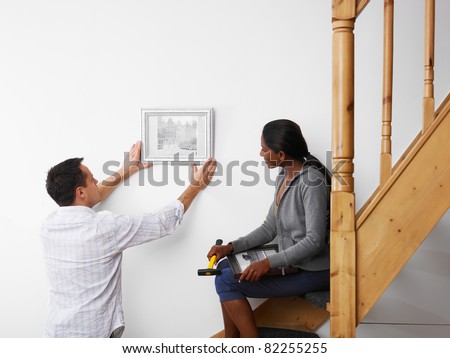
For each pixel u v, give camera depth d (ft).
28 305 7.72
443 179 5.55
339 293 5.62
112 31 7.43
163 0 7.36
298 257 6.00
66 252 6.25
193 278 7.62
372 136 7.31
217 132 7.42
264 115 7.36
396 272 5.62
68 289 6.27
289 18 7.26
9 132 7.59
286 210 6.41
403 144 7.30
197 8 7.33
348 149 5.52
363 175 7.35
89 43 7.46
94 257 6.28
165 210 6.81
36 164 7.61
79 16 7.44
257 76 7.34
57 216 6.38
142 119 7.40
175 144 7.43
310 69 7.29
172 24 7.37
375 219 5.61
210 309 7.64
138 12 7.39
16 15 7.47
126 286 7.68
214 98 7.39
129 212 7.58
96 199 6.83
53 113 7.55
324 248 6.47
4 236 7.67
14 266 7.68
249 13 7.29
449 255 7.48
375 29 7.21
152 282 7.66
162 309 7.68
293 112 7.33
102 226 6.31
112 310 6.45
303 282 6.35
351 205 5.57
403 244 5.60
